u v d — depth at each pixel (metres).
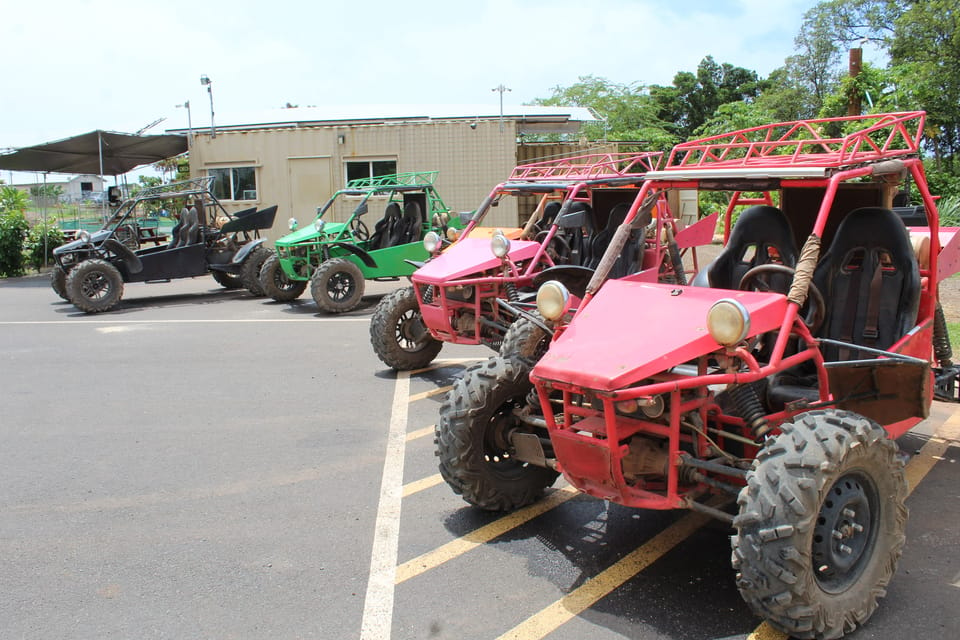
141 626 3.30
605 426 3.30
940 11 21.47
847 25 33.31
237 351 8.89
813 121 4.37
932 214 4.35
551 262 7.15
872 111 19.55
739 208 14.95
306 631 3.23
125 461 5.34
